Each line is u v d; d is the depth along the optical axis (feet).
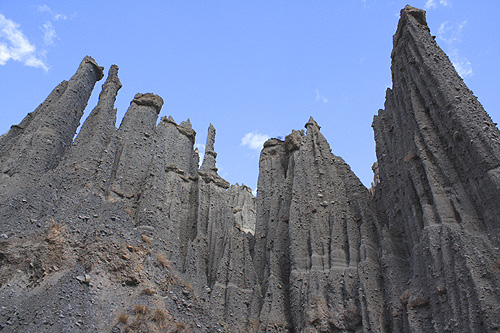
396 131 101.60
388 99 112.88
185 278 93.66
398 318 75.41
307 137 124.57
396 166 98.12
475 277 65.67
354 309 81.15
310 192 108.37
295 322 86.12
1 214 73.56
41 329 58.29
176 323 72.79
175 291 80.84
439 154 85.92
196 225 115.14
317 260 93.97
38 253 70.08
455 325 63.62
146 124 117.50
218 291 95.50
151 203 100.07
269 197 122.83
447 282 68.44
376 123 112.88
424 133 89.86
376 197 104.47
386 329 77.10
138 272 76.79
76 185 88.17
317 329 81.41
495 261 66.54
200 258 106.42
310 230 99.66
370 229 96.53
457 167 82.33
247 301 95.45
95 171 93.91
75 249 74.13
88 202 84.94
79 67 114.62
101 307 67.62
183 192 121.70
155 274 80.07
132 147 110.22
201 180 125.49
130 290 73.92
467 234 72.18
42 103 111.34
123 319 67.05
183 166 129.70
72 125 103.35
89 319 64.23
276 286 95.61
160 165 111.86
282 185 123.34
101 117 104.73
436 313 67.67
